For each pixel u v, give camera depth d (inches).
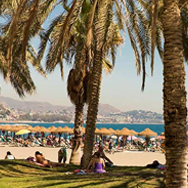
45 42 601.0
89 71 685.3
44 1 536.4
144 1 509.4
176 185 255.3
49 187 359.9
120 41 578.6
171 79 263.1
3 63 564.7
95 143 1568.7
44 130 1841.8
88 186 358.3
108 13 457.4
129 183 367.9
